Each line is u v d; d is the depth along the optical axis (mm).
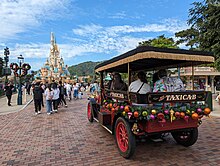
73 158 4289
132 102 4094
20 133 6426
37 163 4074
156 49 3729
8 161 4199
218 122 7516
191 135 4590
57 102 10836
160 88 4320
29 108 12750
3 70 18328
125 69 6742
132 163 3977
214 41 13531
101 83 6539
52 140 5613
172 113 3834
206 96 4383
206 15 14039
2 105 14219
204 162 3967
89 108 8133
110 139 5633
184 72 20312
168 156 4305
